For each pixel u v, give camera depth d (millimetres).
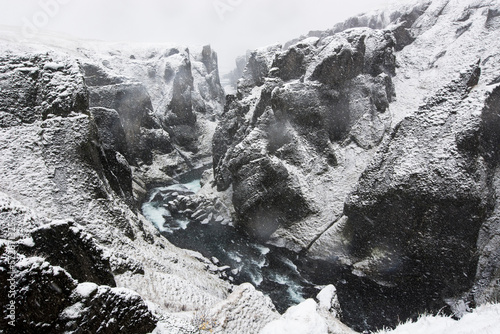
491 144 28094
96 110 44812
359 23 79625
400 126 31672
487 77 39062
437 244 27547
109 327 10203
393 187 29125
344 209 34062
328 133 41469
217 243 39438
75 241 13773
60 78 28156
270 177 38562
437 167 27203
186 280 23344
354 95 42594
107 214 25047
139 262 21391
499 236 27109
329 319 18531
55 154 25281
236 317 16891
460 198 25906
